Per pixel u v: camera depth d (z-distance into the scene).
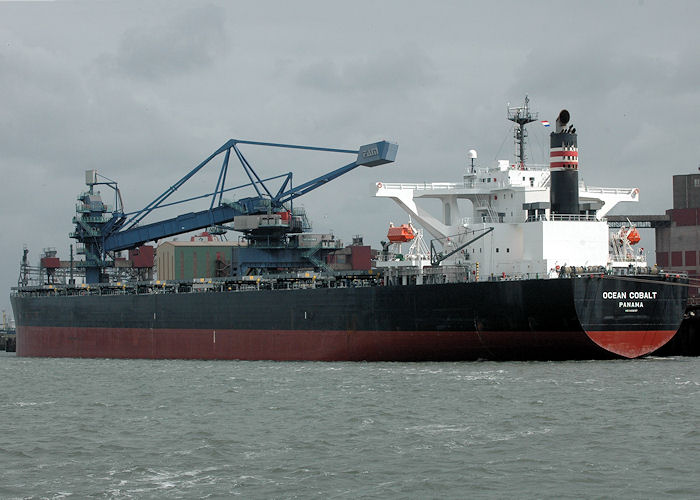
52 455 45.00
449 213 88.00
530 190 82.50
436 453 43.03
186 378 74.69
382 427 49.12
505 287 73.38
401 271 85.81
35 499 37.44
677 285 75.25
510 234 81.19
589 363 74.00
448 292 76.50
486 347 76.12
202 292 96.81
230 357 94.38
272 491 37.75
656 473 39.12
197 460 43.09
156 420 53.66
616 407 53.19
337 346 84.75
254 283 99.06
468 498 36.34
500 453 42.81
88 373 83.81
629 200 88.81
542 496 36.38
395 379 67.38
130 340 104.94
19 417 56.59
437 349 78.44
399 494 37.03
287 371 76.56
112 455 44.69
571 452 42.81
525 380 64.38
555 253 78.25
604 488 37.19
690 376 65.94
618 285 72.50
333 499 36.56
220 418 53.38
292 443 45.91
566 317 71.56
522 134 87.12
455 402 55.97
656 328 74.69
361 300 82.44
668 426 47.78
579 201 86.06
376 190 86.44
